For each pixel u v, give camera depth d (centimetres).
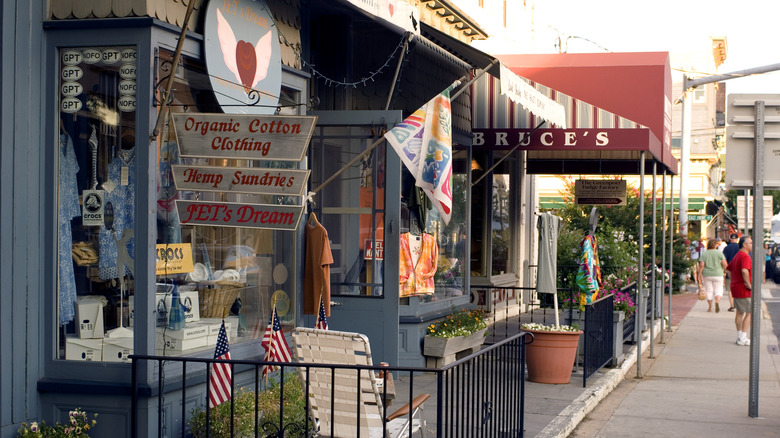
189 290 634
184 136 588
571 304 1049
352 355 562
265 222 593
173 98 609
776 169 915
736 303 1535
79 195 596
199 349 644
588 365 1008
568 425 800
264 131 576
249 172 583
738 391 1064
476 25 1384
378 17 772
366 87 1019
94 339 592
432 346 991
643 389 1070
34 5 586
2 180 561
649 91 1300
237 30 675
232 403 529
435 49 1039
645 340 1460
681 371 1224
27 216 581
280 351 639
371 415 572
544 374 1002
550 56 1353
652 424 865
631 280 1334
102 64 592
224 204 597
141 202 583
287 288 773
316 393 582
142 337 583
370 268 952
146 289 583
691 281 3322
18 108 573
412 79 1041
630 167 1535
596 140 1150
